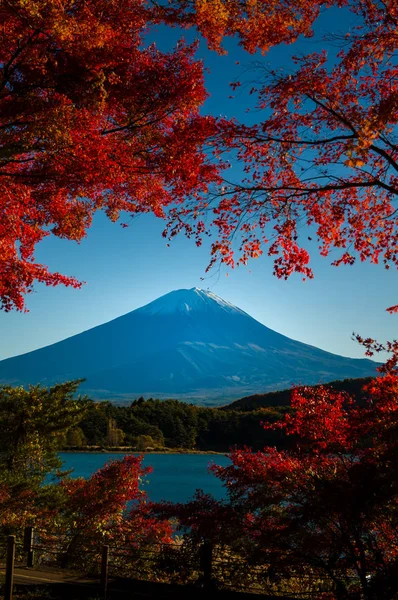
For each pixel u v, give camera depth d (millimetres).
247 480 9055
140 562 12977
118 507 15477
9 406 19375
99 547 14234
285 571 8680
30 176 10102
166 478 61938
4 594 9312
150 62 9477
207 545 10008
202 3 8828
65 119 8617
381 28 8227
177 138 8844
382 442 8438
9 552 9398
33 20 8117
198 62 9609
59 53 9086
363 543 8430
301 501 8539
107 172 9180
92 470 60469
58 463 20031
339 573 8781
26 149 9359
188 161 8820
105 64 9164
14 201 10047
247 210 9383
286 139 8859
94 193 10750
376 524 8219
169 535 14711
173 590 9969
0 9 8117
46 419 19562
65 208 11961
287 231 9633
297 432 9594
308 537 8180
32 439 19344
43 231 12477
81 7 9047
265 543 8453
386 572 7605
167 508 10125
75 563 13977
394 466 7402
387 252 10344
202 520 9328
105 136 9602
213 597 9328
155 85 9281
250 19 8844
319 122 8836
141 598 9430
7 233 10148
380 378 8922
